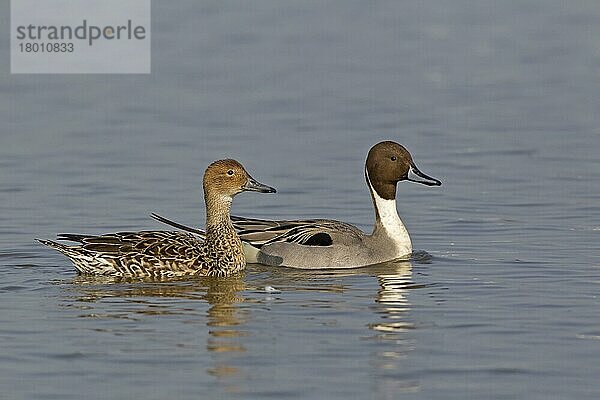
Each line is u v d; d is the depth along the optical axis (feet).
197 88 92.68
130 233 51.08
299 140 77.87
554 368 38.52
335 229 54.03
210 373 38.09
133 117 84.02
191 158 73.31
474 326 42.75
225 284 49.52
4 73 95.91
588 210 61.57
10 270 51.29
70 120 82.89
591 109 85.76
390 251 53.93
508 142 76.95
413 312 44.65
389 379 37.60
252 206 63.52
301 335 41.81
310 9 119.65
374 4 122.21
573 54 103.71
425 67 99.91
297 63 100.83
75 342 40.98
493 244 55.72
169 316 44.16
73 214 61.36
